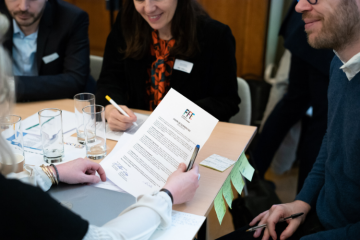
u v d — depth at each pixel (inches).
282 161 104.9
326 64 75.4
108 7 121.0
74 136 52.9
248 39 132.4
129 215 31.1
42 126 43.5
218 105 68.1
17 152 41.2
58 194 37.7
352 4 39.3
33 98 67.9
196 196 39.0
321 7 40.9
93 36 152.1
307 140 84.7
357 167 41.1
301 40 80.1
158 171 40.1
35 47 79.3
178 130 41.5
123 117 53.8
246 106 76.9
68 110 63.5
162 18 63.5
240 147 51.5
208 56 69.0
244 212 67.7
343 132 43.3
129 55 70.8
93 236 27.0
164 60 70.5
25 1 69.4
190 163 38.3
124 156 42.0
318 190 50.3
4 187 24.2
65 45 80.0
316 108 81.7
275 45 133.5
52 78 72.7
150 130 42.4
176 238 32.4
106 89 72.7
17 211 24.2
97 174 41.8
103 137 46.3
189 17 66.4
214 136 55.2
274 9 127.6
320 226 47.1
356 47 41.6
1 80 29.1
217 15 132.6
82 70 79.3
